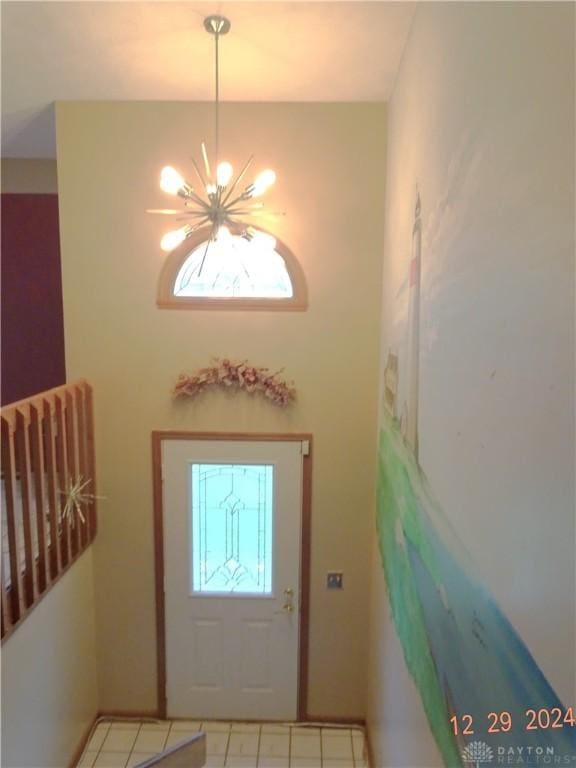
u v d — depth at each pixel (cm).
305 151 325
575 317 84
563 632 88
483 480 130
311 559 360
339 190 328
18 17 238
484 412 130
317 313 338
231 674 371
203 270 338
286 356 342
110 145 325
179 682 371
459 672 151
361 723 369
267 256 337
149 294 337
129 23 244
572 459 85
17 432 251
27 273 418
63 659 310
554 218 92
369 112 322
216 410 347
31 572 259
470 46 149
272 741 354
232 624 366
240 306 338
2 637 238
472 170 144
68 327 340
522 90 109
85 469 334
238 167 327
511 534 112
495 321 123
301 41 258
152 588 362
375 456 348
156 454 350
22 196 414
